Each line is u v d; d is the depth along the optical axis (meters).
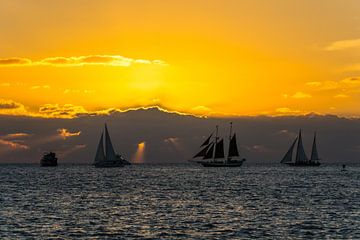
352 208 137.88
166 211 131.38
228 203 152.00
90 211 130.88
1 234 97.38
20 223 109.62
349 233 98.81
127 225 108.06
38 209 134.25
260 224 108.94
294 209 135.62
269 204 148.75
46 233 98.69
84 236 96.25
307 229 102.81
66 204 147.75
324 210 133.00
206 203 152.25
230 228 104.38
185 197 173.38
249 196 176.88
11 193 188.50
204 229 103.38
